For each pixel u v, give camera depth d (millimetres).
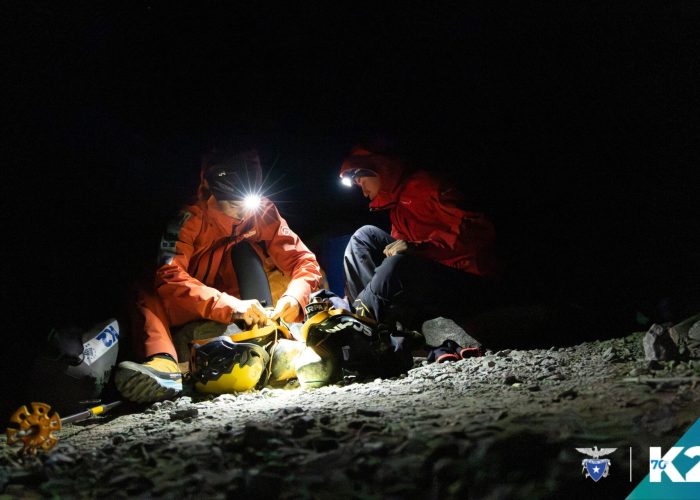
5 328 5543
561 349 5047
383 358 4832
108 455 2963
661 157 7520
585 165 7660
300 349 5176
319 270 5941
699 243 6758
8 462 3102
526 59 8078
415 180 5777
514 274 5973
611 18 7668
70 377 5039
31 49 7852
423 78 8492
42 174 8016
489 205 7082
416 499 2293
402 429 2828
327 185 9023
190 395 4957
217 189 5465
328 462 2523
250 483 2338
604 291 6336
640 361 4176
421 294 5551
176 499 2328
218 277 5777
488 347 5605
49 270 6367
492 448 2498
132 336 5160
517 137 7980
